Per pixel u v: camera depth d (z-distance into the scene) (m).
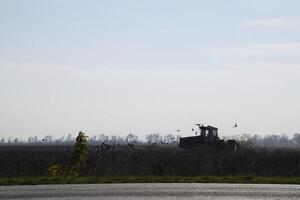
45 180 53.66
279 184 53.56
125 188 45.97
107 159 82.25
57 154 89.06
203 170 78.69
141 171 74.94
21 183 50.97
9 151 104.06
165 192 43.06
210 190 45.41
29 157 83.75
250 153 92.19
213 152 97.56
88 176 63.97
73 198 37.88
